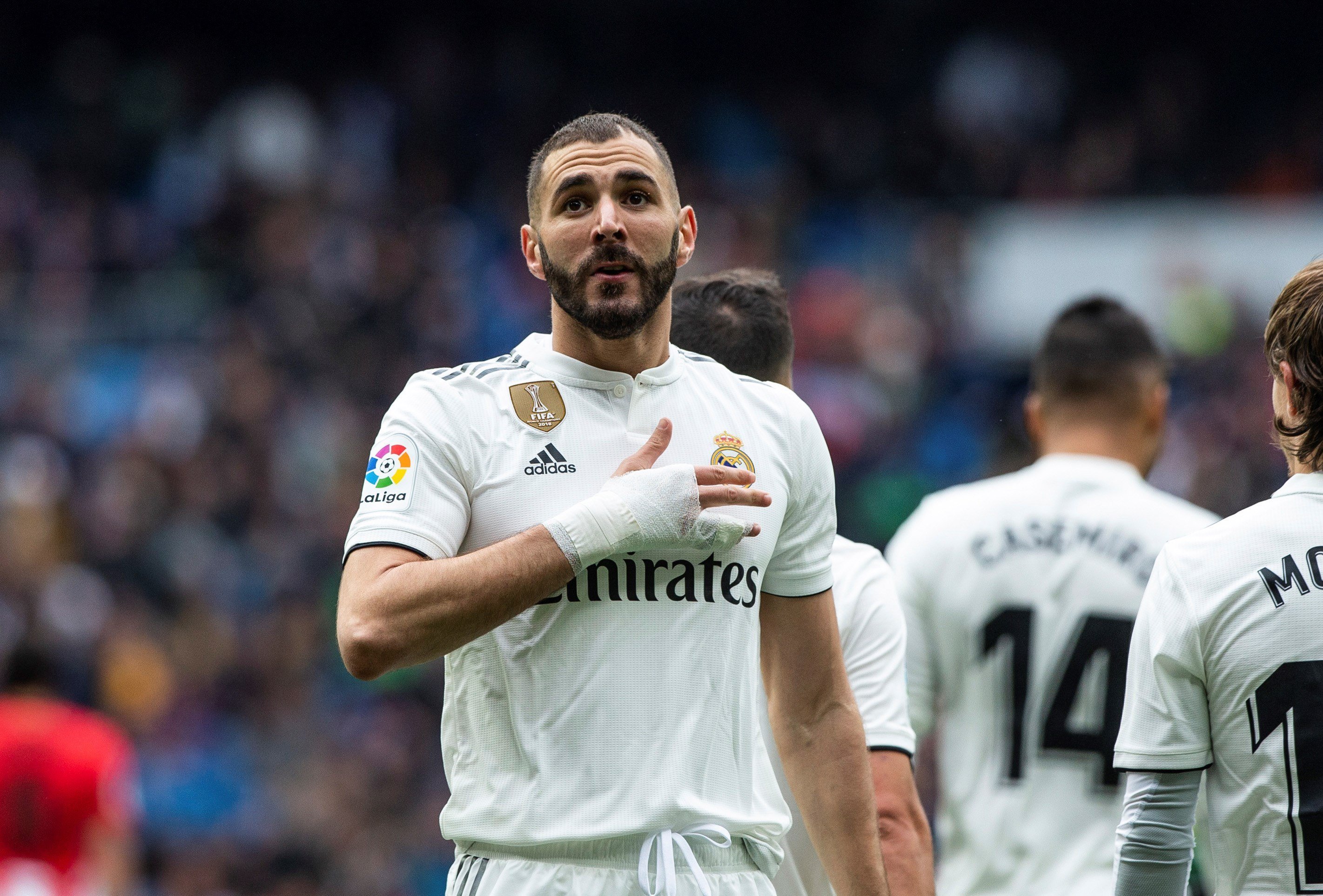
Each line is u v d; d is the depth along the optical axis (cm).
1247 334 5278
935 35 6806
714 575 907
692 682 892
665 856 865
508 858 891
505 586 846
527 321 5344
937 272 5506
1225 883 886
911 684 1298
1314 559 867
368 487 903
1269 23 6625
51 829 2170
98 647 3797
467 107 6316
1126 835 904
